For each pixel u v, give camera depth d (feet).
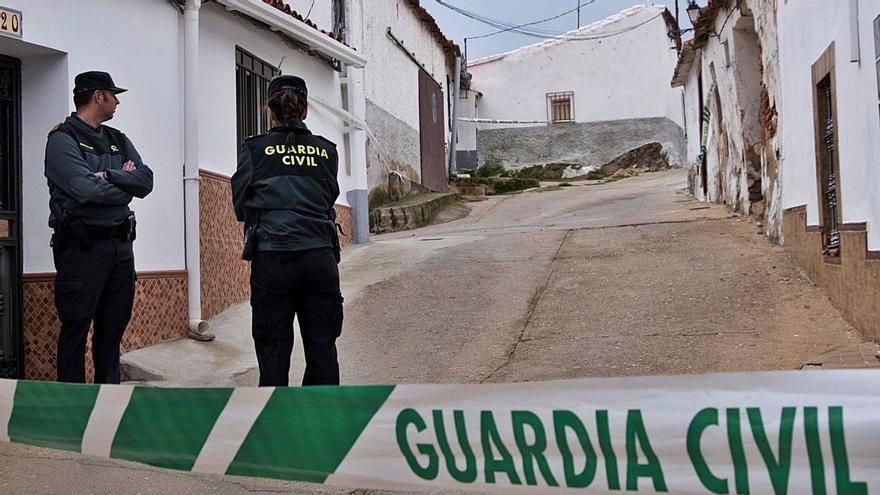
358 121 37.06
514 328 22.03
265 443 8.86
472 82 86.22
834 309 20.62
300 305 13.47
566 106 84.28
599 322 21.80
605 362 18.49
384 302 25.58
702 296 23.02
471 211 53.78
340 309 13.64
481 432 7.88
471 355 20.03
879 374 6.54
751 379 6.91
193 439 9.22
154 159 22.00
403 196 51.96
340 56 34.17
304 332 13.48
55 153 14.96
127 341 20.29
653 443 7.20
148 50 21.97
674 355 18.57
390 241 37.60
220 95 26.18
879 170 17.21
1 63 18.84
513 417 7.73
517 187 68.90
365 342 21.80
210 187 24.70
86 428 9.86
